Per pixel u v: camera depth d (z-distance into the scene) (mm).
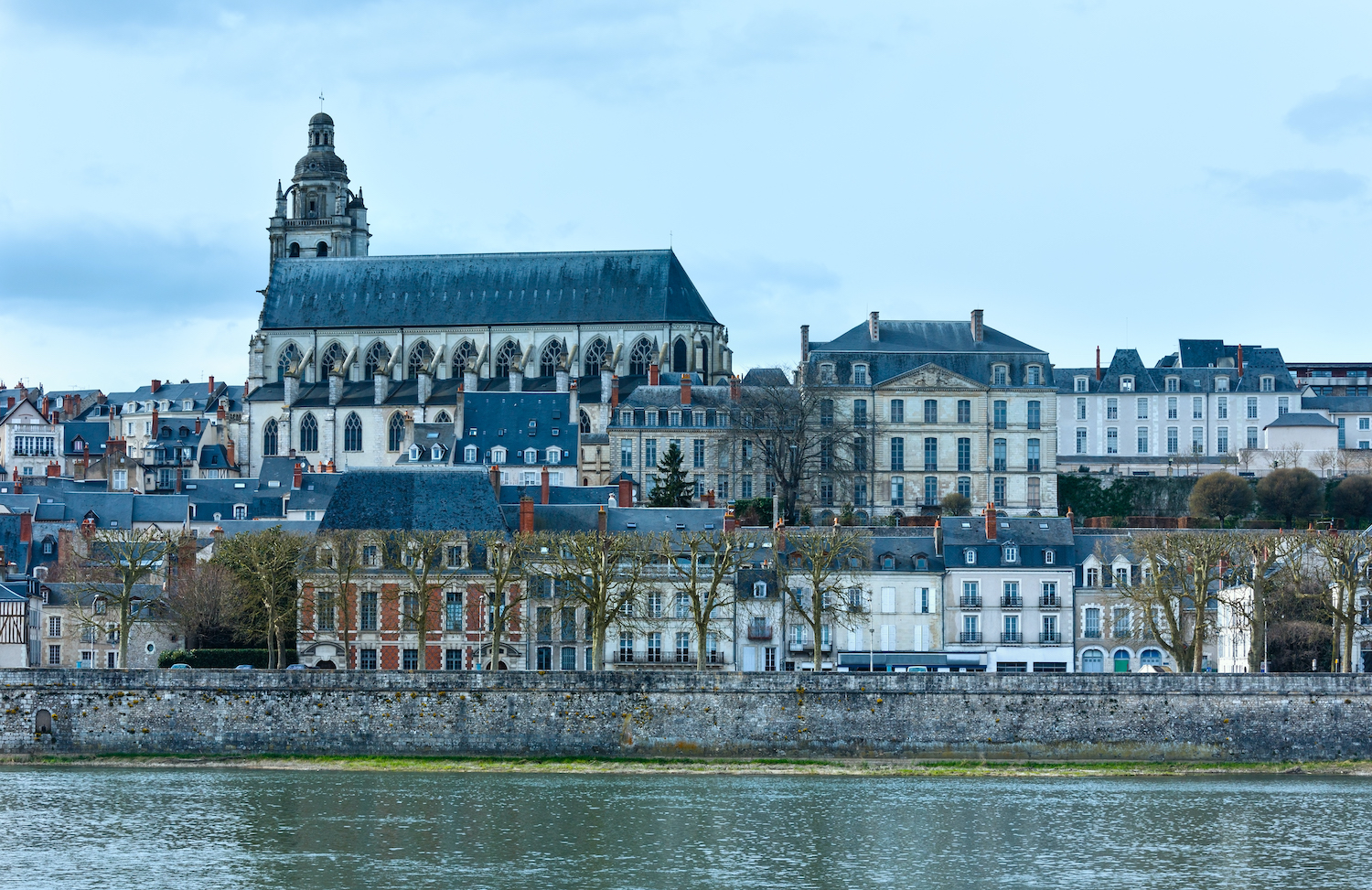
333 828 134750
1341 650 179875
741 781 150625
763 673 155500
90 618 189125
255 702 155875
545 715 155875
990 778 152000
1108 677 155125
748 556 194250
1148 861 127688
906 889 120875
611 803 142500
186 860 126750
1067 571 196500
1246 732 154250
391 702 155875
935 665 191875
